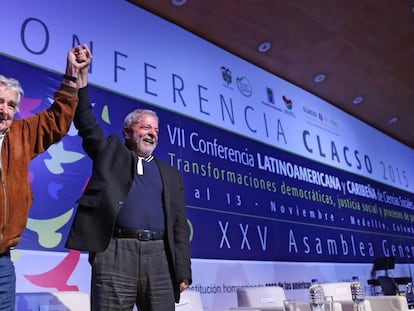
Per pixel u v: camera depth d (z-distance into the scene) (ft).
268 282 13.71
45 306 6.76
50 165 9.55
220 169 13.51
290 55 16.66
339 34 16.10
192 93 13.58
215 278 12.17
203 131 13.44
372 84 19.72
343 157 19.83
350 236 18.26
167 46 13.39
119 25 12.16
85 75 5.42
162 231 5.55
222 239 12.75
